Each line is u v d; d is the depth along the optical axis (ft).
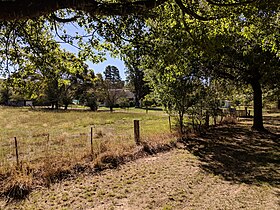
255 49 44.55
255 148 38.42
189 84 44.62
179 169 27.55
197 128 50.47
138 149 33.14
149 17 14.10
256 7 16.60
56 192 21.25
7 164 25.03
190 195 20.62
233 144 41.32
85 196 20.52
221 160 31.40
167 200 19.70
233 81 58.85
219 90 60.13
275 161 31.01
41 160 27.78
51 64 17.38
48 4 8.54
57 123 77.20
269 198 19.90
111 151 30.63
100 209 18.33
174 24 15.90
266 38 24.58
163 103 47.03
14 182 21.22
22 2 8.29
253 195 20.53
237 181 23.86
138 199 19.95
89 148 32.22
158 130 51.57
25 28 15.78
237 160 31.60
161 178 24.66
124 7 10.24
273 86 55.93
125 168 27.68
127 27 14.83
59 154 30.12
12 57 16.30
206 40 16.38
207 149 37.29
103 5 9.87
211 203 19.08
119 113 121.90
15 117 98.32
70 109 163.63
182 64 18.19
